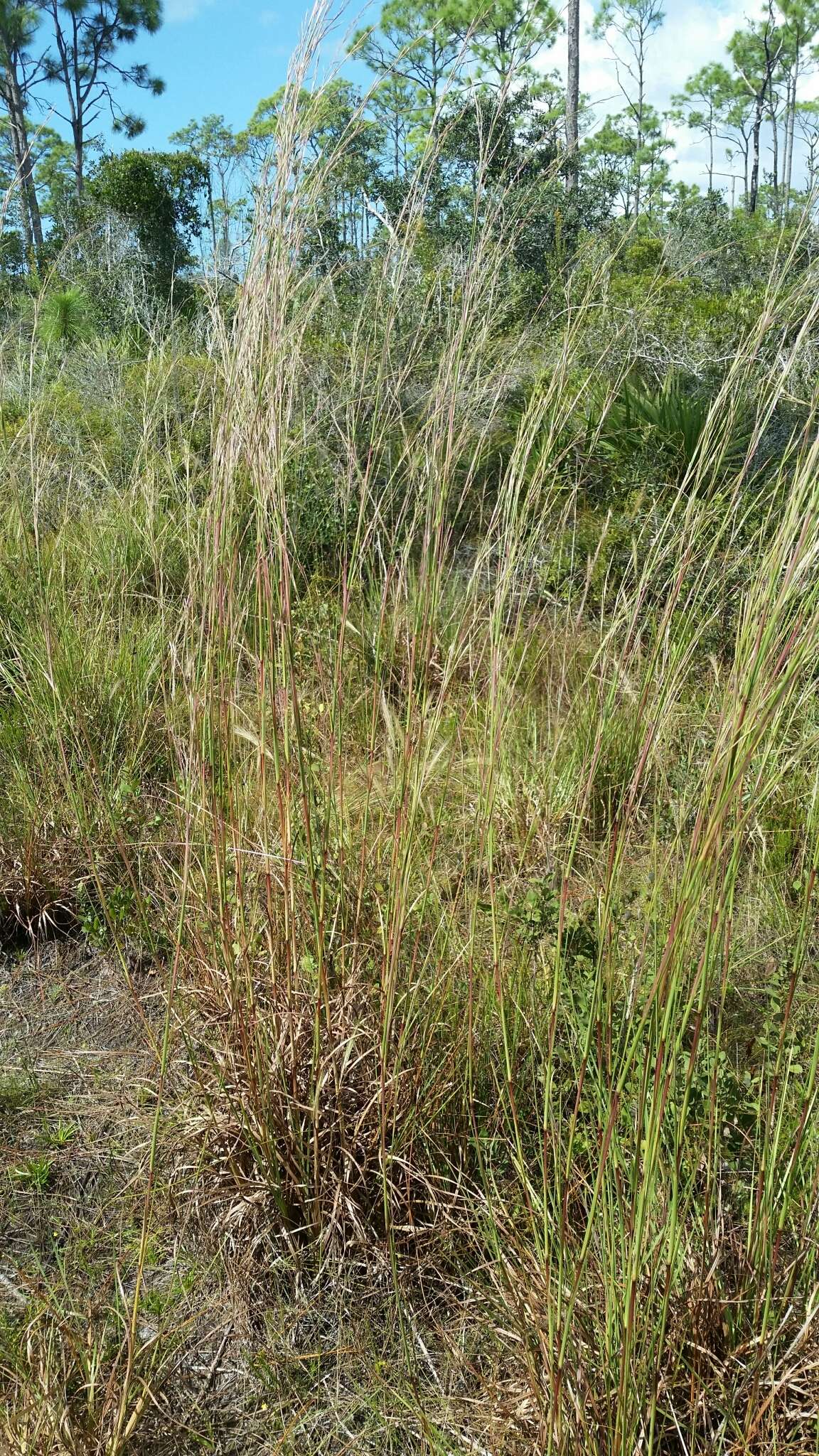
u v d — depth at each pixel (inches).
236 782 88.1
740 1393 61.5
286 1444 68.2
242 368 76.2
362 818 84.5
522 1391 66.7
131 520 182.4
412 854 85.1
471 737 126.3
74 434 226.2
